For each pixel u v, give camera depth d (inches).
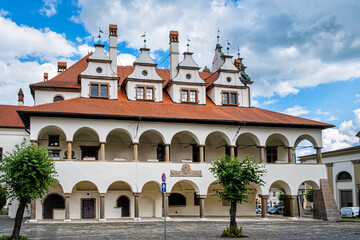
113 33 1547.7
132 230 1021.8
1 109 1787.6
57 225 1133.7
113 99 1465.3
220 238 876.0
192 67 1584.6
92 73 1461.6
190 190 1571.1
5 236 802.8
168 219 1328.7
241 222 1322.6
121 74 1670.8
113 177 1291.8
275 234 972.6
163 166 1348.4
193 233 968.3
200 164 1389.0
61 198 1353.3
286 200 1624.0
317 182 1505.9
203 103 1581.0
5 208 2055.9
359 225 1251.8
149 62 1529.3
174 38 1624.0
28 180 774.5
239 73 1812.3
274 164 1473.9
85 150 1441.9
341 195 2130.9
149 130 1366.9
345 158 2102.6
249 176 948.0
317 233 1003.3
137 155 1422.2
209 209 1601.9
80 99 1413.6
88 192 1278.3
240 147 1640.0
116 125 1328.7
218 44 1942.7
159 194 1476.4
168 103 1519.4
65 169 1251.2
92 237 872.9
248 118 1481.3
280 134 1508.4
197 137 1408.7
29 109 1238.3
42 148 836.6
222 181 964.0
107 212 1397.6
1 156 1649.9
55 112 1248.2
